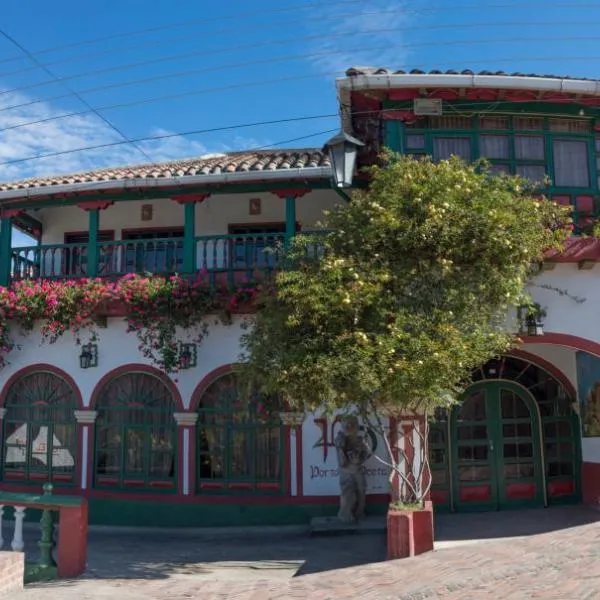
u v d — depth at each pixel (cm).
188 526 1264
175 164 1636
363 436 1198
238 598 736
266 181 1309
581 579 693
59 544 909
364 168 1130
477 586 700
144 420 1327
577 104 1195
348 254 897
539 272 1051
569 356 1320
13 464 1389
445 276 858
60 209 1645
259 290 1035
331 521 1186
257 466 1275
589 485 1286
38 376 1396
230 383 1298
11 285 1384
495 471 1298
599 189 1198
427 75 1133
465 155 1198
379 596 689
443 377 795
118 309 1312
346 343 803
